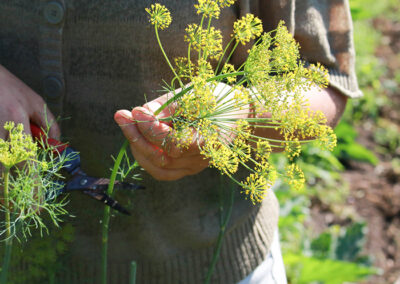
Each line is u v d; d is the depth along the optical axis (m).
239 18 0.71
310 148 2.58
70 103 0.74
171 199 0.76
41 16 0.70
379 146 3.02
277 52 0.54
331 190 2.57
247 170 0.80
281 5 0.70
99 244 0.77
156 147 0.60
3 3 0.71
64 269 0.75
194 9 0.68
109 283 0.80
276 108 0.54
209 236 0.79
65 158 0.65
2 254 0.69
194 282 0.81
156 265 0.80
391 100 3.40
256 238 0.84
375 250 2.28
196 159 0.62
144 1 0.68
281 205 1.89
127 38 0.69
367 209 2.52
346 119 3.15
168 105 0.57
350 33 0.78
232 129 0.55
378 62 3.76
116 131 0.74
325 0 0.77
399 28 4.29
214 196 0.78
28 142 0.53
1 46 0.73
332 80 0.76
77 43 0.71
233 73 0.55
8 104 0.64
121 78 0.72
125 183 0.66
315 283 1.75
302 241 1.91
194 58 0.71
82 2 0.69
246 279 0.84
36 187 0.62
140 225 0.77
